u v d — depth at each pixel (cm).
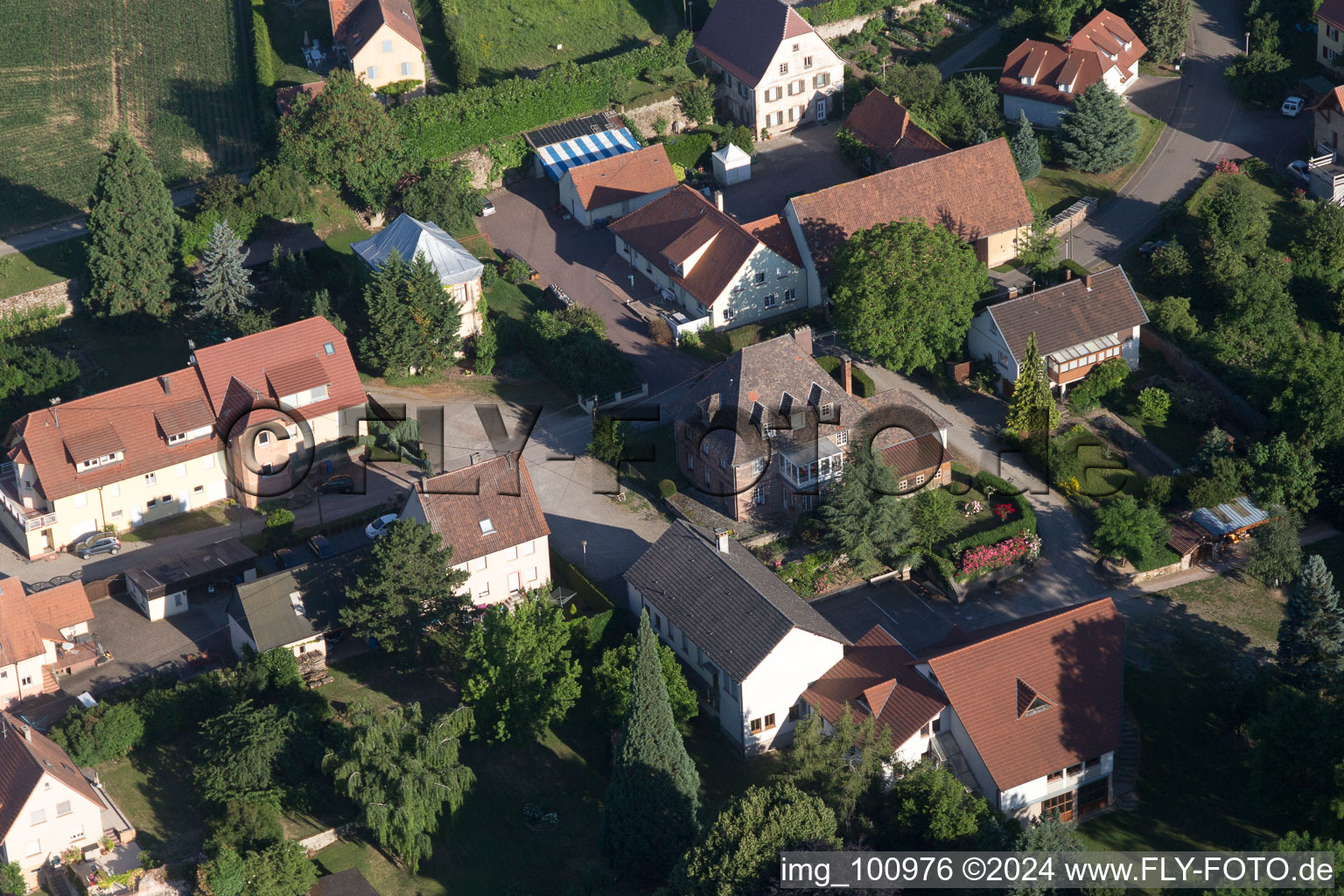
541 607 9419
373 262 12612
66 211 13775
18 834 8150
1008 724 8650
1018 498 10819
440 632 9719
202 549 10506
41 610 9769
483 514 9981
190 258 13100
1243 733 9425
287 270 12900
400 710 8744
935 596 10381
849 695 9000
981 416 11719
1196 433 11619
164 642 9938
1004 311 11706
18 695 9444
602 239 13925
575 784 8994
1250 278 12494
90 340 12612
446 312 12231
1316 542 10969
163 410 10994
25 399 11512
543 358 12406
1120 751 9281
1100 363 11862
